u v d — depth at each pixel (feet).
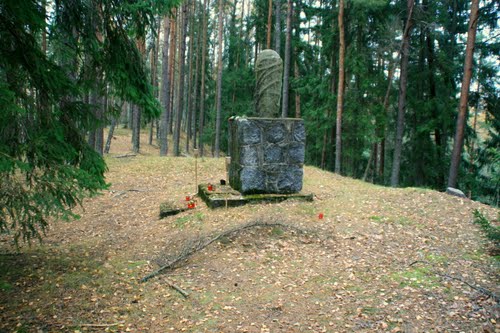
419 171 56.90
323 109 60.54
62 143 14.79
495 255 17.56
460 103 39.91
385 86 56.49
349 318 12.53
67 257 18.16
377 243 19.19
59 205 13.17
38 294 14.01
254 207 24.18
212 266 16.81
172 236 20.93
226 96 89.04
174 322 12.52
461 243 19.25
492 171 20.12
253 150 25.45
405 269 16.20
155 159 49.90
